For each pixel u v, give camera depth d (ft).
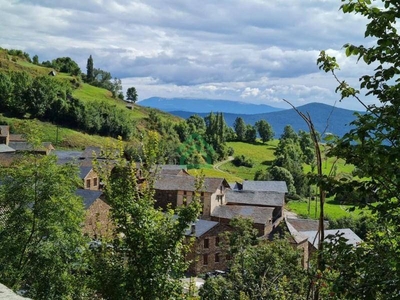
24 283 63.46
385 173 17.07
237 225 110.01
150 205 34.60
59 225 64.03
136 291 31.48
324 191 20.18
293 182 289.94
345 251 18.76
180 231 32.83
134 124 427.74
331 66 22.48
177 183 200.75
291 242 129.59
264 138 519.19
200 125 515.50
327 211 229.25
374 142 16.94
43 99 366.63
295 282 64.23
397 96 17.76
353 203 19.13
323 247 19.81
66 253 62.44
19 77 387.14
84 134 369.71
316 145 21.56
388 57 18.78
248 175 361.30
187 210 33.42
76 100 384.27
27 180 63.87
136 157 36.17
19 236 62.49
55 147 323.37
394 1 17.88
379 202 19.30
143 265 31.42
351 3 19.40
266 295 67.00
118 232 33.17
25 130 67.21
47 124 359.66
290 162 318.24
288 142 387.14
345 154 18.24
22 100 362.94
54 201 63.26
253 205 203.62
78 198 69.82
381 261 17.75
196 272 136.15
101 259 32.58
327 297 27.14
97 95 532.73
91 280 32.65
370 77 19.16
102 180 34.83
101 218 112.57
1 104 358.64
